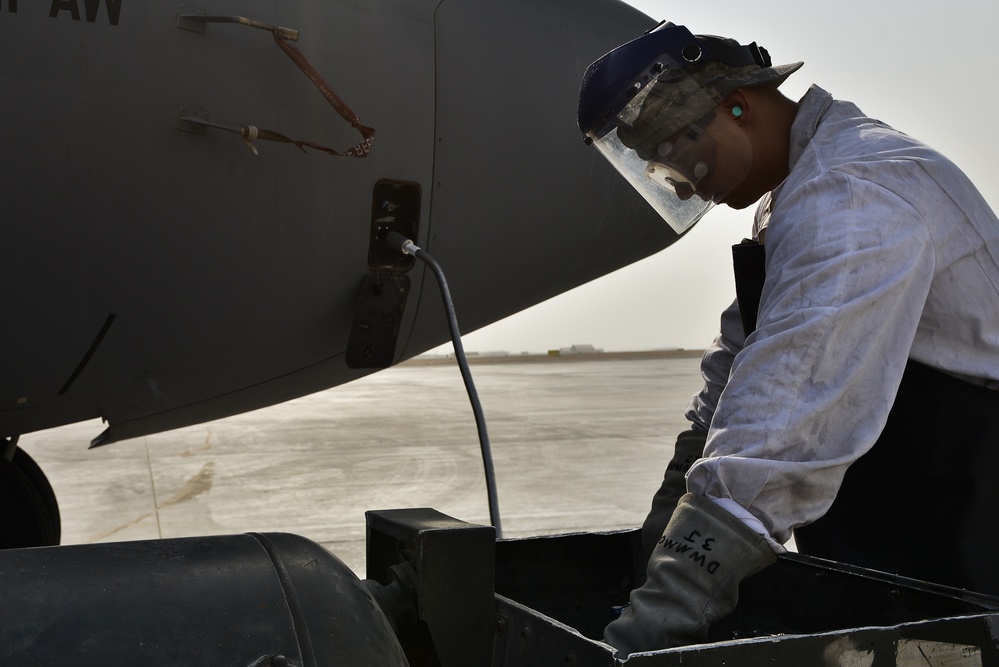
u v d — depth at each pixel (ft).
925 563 3.69
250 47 5.69
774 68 3.74
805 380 2.93
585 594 4.40
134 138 5.44
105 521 14.89
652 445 25.54
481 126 6.51
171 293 5.88
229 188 5.72
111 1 5.34
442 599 2.97
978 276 3.40
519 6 6.89
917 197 3.23
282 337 6.40
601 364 133.49
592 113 3.76
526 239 6.97
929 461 3.55
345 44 6.03
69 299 5.66
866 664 2.64
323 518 15.14
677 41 3.55
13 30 5.17
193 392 6.62
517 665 2.85
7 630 2.12
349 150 5.88
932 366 3.45
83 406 6.37
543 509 15.94
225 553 2.58
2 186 5.26
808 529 4.15
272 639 2.32
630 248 7.58
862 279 3.00
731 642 2.49
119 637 2.19
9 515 8.21
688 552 2.85
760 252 4.09
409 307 6.79
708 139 3.66
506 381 71.15
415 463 21.86
